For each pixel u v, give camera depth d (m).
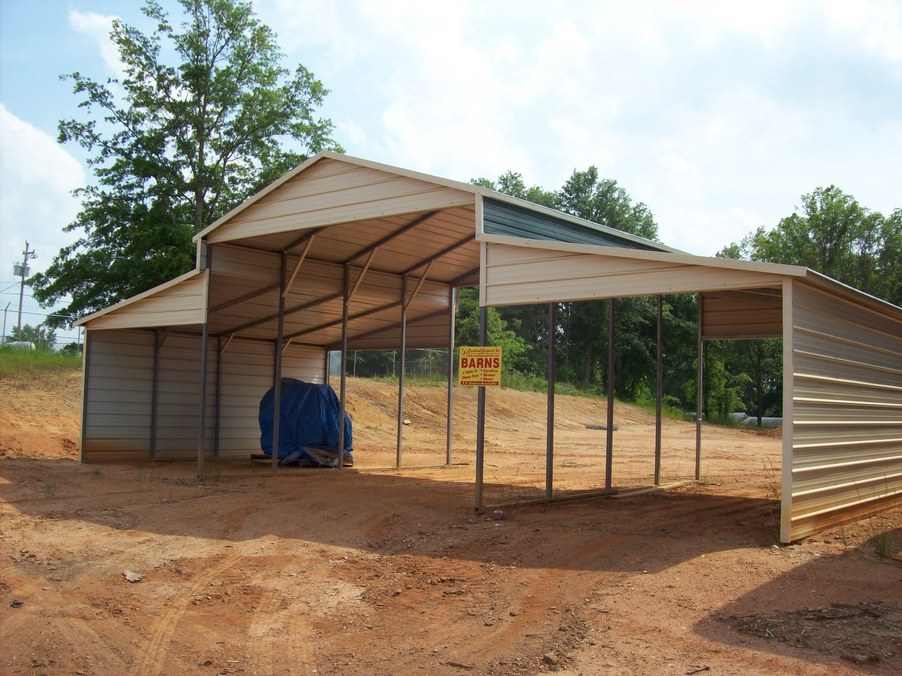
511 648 5.78
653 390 56.56
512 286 10.30
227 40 34.19
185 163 33.50
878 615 5.84
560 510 11.07
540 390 41.78
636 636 5.73
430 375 39.78
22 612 6.76
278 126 34.53
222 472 15.71
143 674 5.55
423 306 18.30
